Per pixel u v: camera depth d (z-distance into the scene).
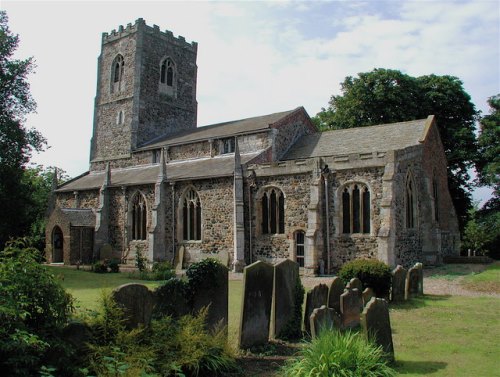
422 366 10.54
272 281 13.23
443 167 37.12
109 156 49.78
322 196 30.19
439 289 22.88
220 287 12.48
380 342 10.59
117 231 41.41
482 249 47.34
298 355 11.49
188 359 9.56
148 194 39.28
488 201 46.97
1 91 34.09
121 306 9.79
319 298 14.13
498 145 43.50
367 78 48.72
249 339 12.21
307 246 29.36
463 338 13.16
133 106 48.06
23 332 7.57
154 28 50.38
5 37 33.69
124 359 8.84
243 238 32.72
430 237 32.06
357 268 19.36
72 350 8.57
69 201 47.12
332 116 53.03
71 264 40.44
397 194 28.52
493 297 20.48
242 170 33.56
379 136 34.94
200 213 35.69
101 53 52.19
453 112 48.06
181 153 42.56
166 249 37.22
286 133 37.97
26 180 53.66
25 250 8.95
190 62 54.12
